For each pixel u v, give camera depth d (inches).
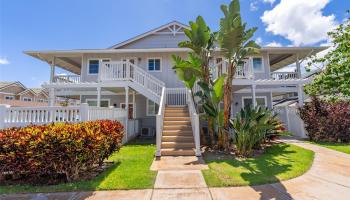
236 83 463.5
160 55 601.9
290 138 436.5
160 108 331.6
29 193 155.6
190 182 176.7
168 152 287.9
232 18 300.4
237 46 303.4
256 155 280.8
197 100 430.0
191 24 332.2
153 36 663.1
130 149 337.1
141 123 586.9
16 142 166.4
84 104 290.0
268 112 296.4
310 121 407.8
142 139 473.7
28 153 164.2
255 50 319.3
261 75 587.2
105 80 460.8
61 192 157.1
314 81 459.8
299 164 229.3
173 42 658.2
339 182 174.9
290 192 154.3
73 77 593.9
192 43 334.0
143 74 465.1
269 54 621.9
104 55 599.5
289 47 562.6
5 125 296.0
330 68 418.9
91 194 153.2
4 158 165.5
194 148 303.4
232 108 599.8
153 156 281.1
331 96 441.7
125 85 452.4
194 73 337.7
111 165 234.2
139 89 453.7
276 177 185.6
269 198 144.2
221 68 442.0
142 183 172.7
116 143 242.4
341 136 381.7
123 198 145.9
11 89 1088.8
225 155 284.0
